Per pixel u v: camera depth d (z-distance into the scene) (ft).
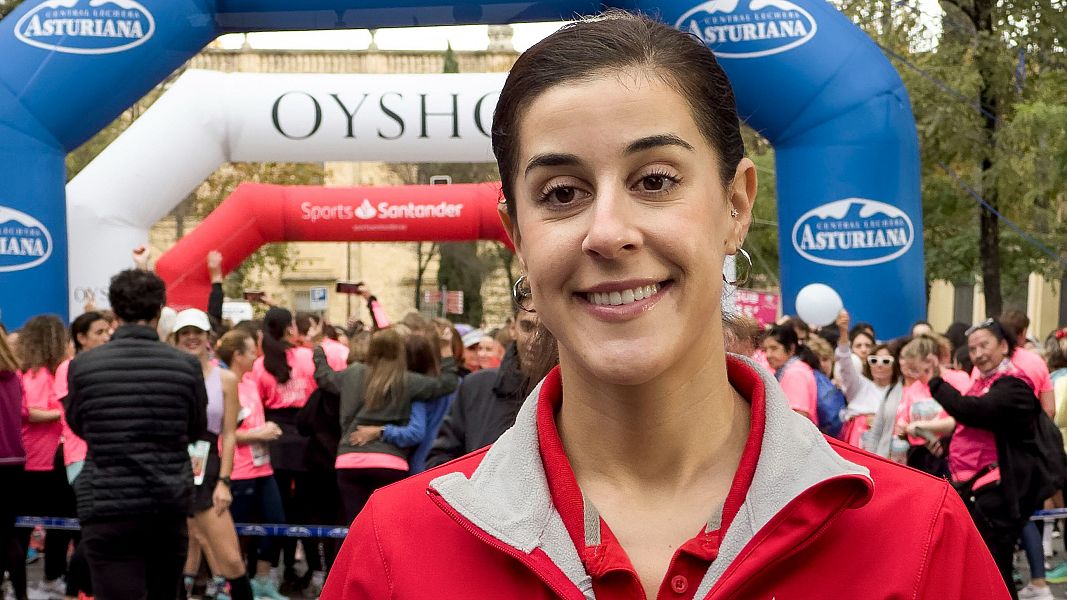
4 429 19.60
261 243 39.78
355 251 134.51
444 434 13.11
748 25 26.18
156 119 33.60
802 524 3.76
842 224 27.09
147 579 15.90
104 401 15.49
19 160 26.91
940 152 41.52
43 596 23.29
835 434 20.39
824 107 26.81
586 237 3.81
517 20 27.37
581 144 3.83
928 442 18.89
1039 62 41.27
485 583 4.00
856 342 25.52
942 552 3.89
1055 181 39.55
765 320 43.52
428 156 33.24
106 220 33.12
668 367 3.88
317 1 27.30
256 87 33.47
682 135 3.87
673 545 3.98
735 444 4.20
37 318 22.65
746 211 4.29
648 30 4.03
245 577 19.76
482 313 109.29
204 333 19.27
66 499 22.53
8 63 26.84
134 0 26.96
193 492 16.05
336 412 22.70
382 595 4.20
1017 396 17.37
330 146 33.19
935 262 54.13
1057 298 86.69
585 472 4.19
